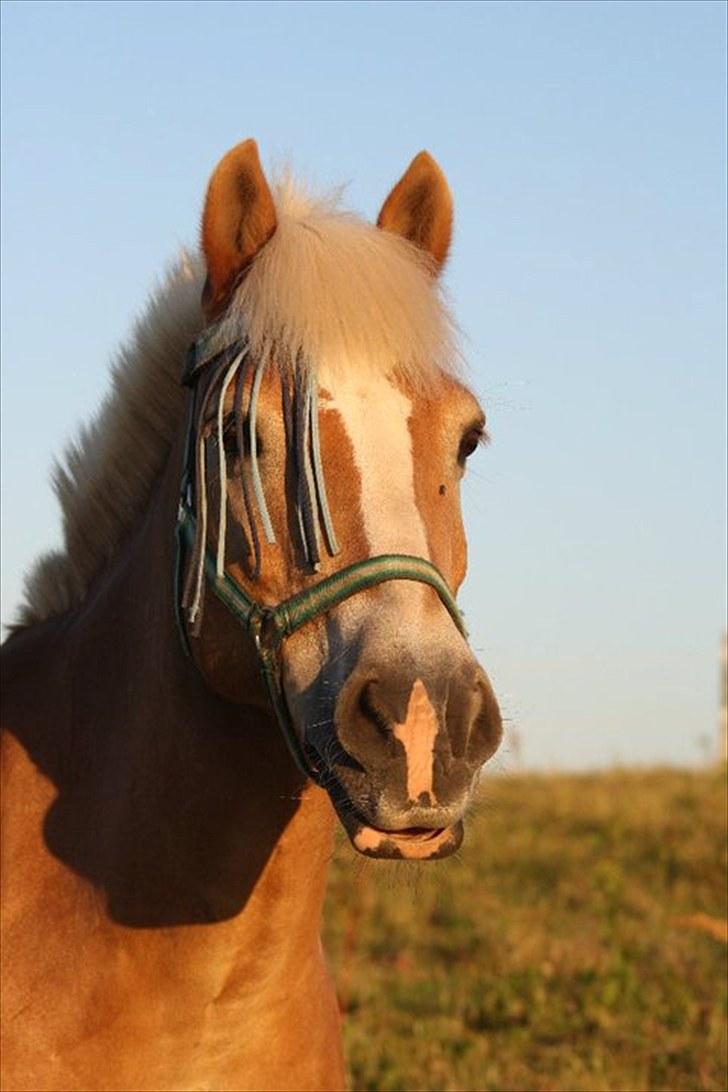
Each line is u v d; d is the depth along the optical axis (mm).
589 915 9188
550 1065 6414
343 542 2844
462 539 3062
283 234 3039
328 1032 3398
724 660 17547
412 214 3385
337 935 8664
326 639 2828
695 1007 6957
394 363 2926
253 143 3143
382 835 2664
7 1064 3123
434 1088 6113
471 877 9977
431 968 8125
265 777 3121
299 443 2873
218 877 3127
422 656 2703
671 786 12914
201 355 3109
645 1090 6066
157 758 3176
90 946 3146
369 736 2664
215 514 3016
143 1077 3143
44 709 3414
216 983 3150
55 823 3279
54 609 3688
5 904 3238
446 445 2963
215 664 3041
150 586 3273
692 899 9555
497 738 2752
